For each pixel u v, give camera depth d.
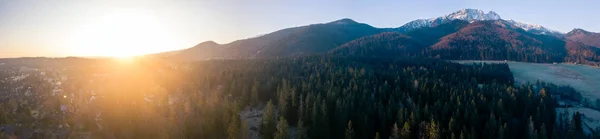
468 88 134.00
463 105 106.44
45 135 103.56
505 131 92.44
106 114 114.94
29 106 131.12
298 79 147.12
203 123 98.88
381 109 103.00
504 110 105.62
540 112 108.12
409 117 96.38
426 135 89.38
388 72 166.62
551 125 103.94
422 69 181.88
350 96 110.50
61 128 108.81
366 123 96.50
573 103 157.25
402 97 116.62
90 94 153.12
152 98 143.00
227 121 100.44
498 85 143.62
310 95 107.94
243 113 123.50
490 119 94.38
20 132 102.56
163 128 99.94
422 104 113.56
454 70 188.88
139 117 107.00
